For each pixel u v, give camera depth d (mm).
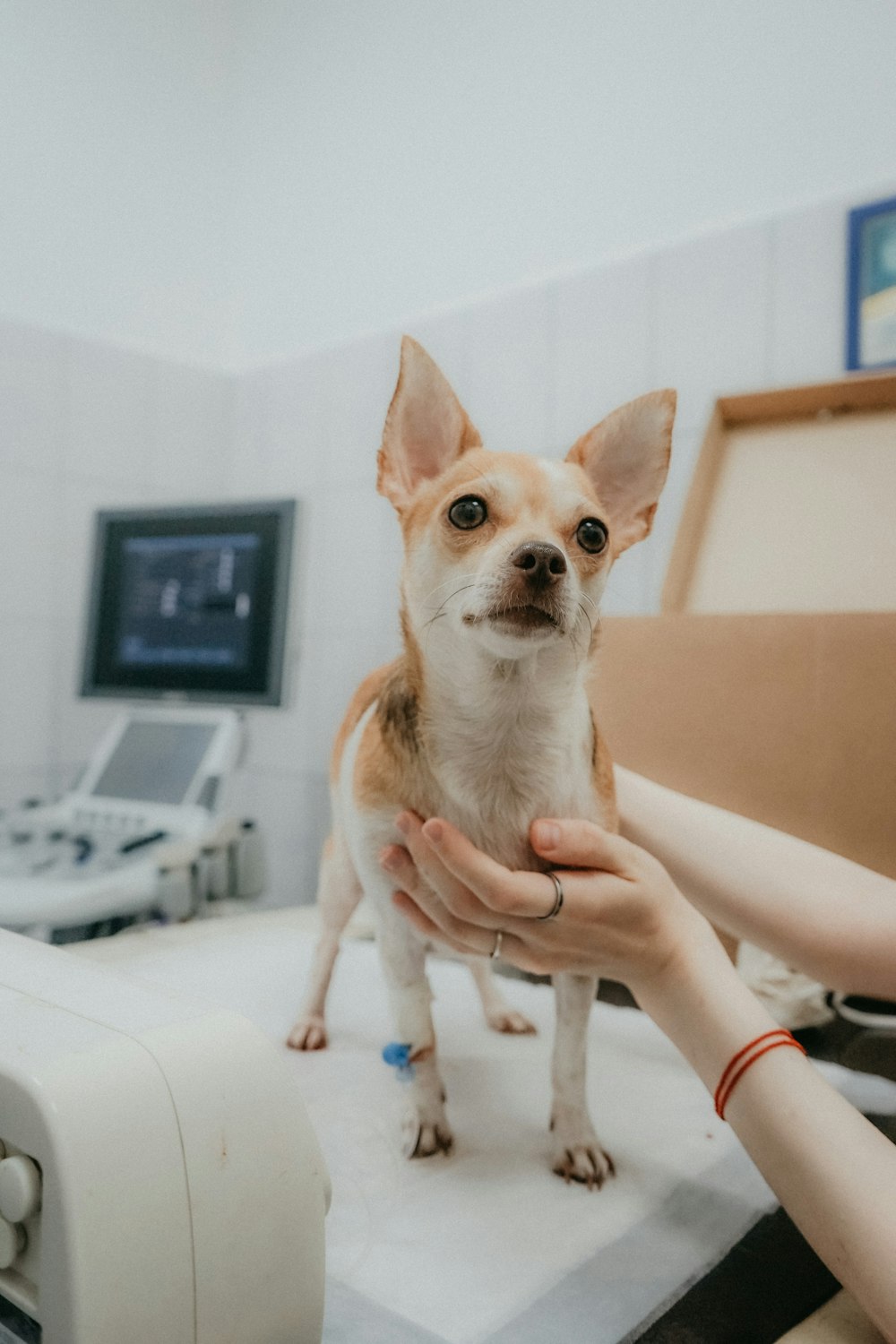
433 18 1896
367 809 694
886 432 1180
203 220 2193
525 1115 769
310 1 2094
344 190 2035
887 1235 435
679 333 1506
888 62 1365
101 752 1634
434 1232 582
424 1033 719
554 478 657
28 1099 343
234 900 1462
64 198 1929
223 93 2221
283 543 1532
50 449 1866
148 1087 365
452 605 629
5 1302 358
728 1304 511
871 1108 742
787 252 1405
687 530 1186
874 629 879
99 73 1979
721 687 952
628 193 1633
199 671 1584
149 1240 349
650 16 1611
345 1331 474
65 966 474
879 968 641
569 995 688
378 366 1884
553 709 639
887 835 867
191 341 2176
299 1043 886
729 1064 524
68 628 1906
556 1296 515
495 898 527
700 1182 652
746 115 1502
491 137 1812
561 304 1642
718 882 702
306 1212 412
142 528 1653
